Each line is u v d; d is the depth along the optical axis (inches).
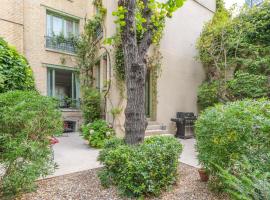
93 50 347.6
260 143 103.7
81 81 350.9
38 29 348.5
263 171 87.6
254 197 64.2
